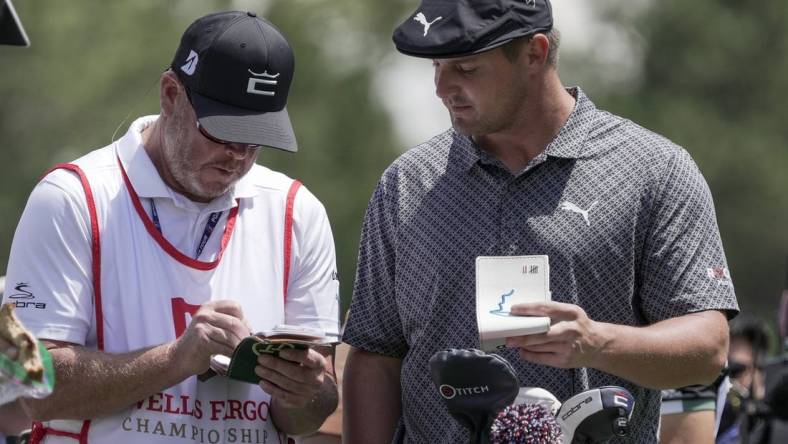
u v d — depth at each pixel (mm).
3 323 7055
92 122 53219
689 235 9953
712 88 64062
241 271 10234
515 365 9953
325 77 56719
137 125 10430
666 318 9945
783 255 61656
